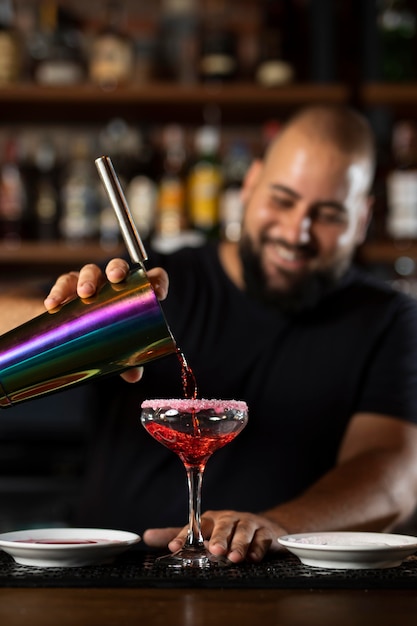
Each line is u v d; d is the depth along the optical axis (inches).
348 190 71.2
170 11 111.3
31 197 108.3
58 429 101.2
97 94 104.6
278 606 34.5
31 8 113.7
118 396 72.6
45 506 99.7
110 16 112.2
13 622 32.0
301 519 51.6
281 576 39.1
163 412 42.0
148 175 111.1
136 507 69.5
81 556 40.8
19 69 106.4
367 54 106.3
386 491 58.9
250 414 71.7
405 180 105.0
